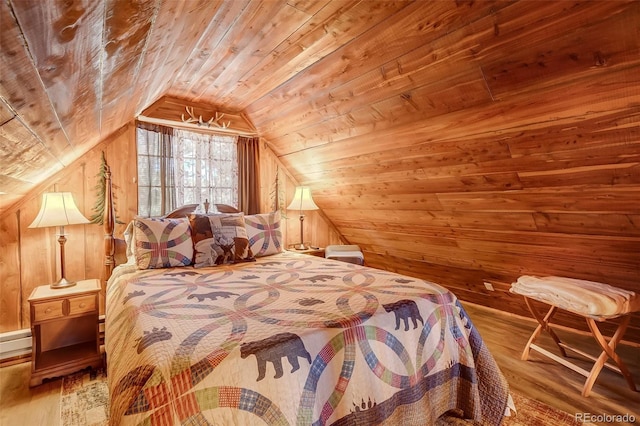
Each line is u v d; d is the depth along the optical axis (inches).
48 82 29.3
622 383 77.0
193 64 82.9
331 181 133.1
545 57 54.2
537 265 100.9
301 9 58.9
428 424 56.4
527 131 68.0
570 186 72.8
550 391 74.2
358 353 49.8
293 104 104.3
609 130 58.3
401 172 102.6
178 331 46.8
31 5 16.1
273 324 49.3
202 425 36.0
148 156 113.3
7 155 43.3
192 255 94.6
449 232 113.7
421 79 71.4
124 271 87.8
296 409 41.4
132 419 35.6
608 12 44.6
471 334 66.2
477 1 52.2
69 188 97.6
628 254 78.6
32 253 92.7
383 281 74.4
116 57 36.8
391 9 59.3
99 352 87.3
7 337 88.0
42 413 67.2
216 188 129.3
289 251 127.5
